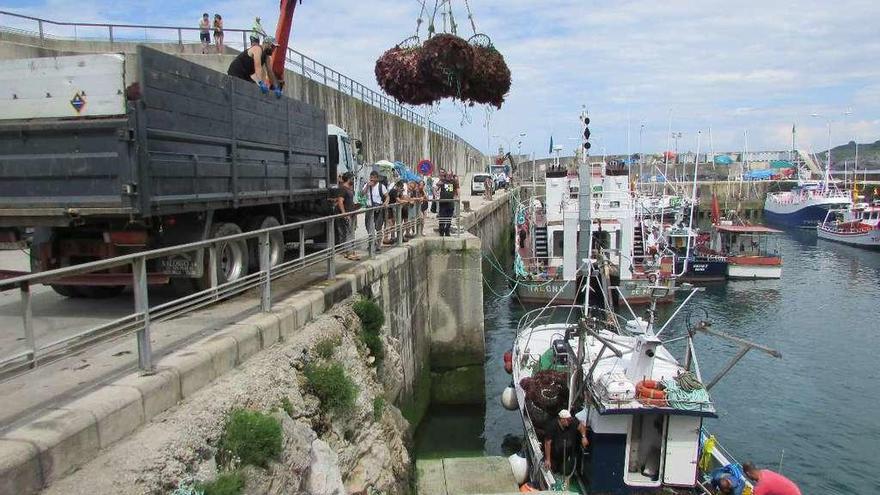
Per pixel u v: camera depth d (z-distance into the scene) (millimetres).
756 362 18484
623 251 24438
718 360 18641
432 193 26984
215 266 6227
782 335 21656
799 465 12539
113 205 6695
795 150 86500
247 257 9195
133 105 6590
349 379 7527
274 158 9977
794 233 56750
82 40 22203
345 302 9352
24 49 19500
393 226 13945
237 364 6113
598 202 24812
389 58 6449
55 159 6746
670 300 24953
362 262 11164
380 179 14125
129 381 4840
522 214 37469
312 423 6672
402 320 12477
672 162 81312
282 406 6027
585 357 10992
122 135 6562
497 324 23125
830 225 51594
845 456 12883
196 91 7629
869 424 14320
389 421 8961
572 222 24266
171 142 7207
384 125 33406
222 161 8297
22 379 4984
